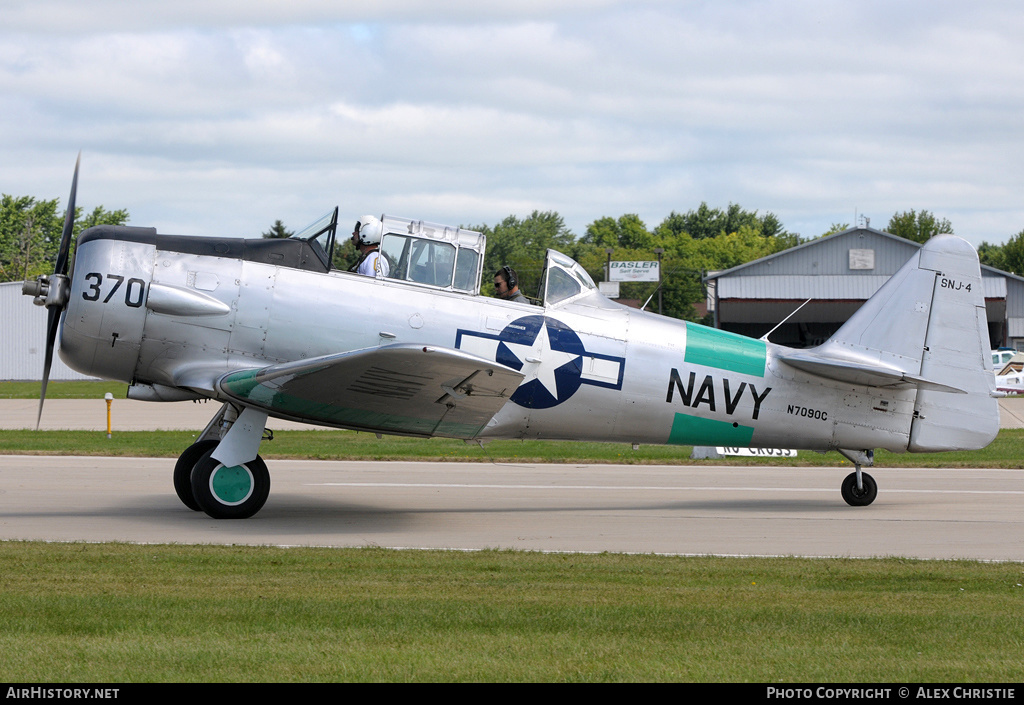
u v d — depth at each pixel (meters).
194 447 26.66
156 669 12.41
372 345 25.41
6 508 26.92
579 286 28.06
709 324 179.25
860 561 20.88
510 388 22.20
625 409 28.06
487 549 21.62
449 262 26.44
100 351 24.72
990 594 17.69
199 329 24.77
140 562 19.09
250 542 22.16
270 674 12.30
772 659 13.33
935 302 29.92
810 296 159.88
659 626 14.81
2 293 128.75
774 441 29.56
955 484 35.69
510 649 13.49
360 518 26.22
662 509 29.19
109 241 24.81
